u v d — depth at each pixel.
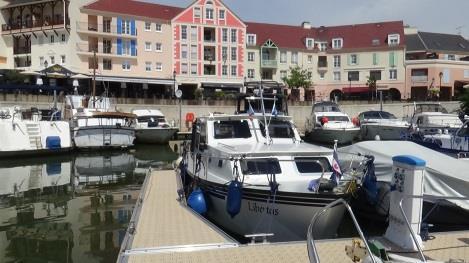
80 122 29.22
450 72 63.53
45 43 52.56
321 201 8.88
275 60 62.81
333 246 8.05
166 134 33.69
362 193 10.34
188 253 7.86
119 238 11.00
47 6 52.78
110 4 53.78
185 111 45.75
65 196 16.17
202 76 57.53
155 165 24.38
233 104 47.50
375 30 66.06
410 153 11.94
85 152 28.66
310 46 65.75
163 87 56.31
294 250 7.91
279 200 9.16
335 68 66.12
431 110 31.33
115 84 53.50
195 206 11.27
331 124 33.62
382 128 32.34
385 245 7.88
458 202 10.36
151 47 55.38
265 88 22.86
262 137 12.54
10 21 55.09
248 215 9.80
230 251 7.92
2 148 24.84
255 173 10.34
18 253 9.91
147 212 10.84
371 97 60.56
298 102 49.53
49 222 12.53
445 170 10.70
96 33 51.97
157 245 8.28
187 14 56.69
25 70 49.78
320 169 10.70
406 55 68.12
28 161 25.12
